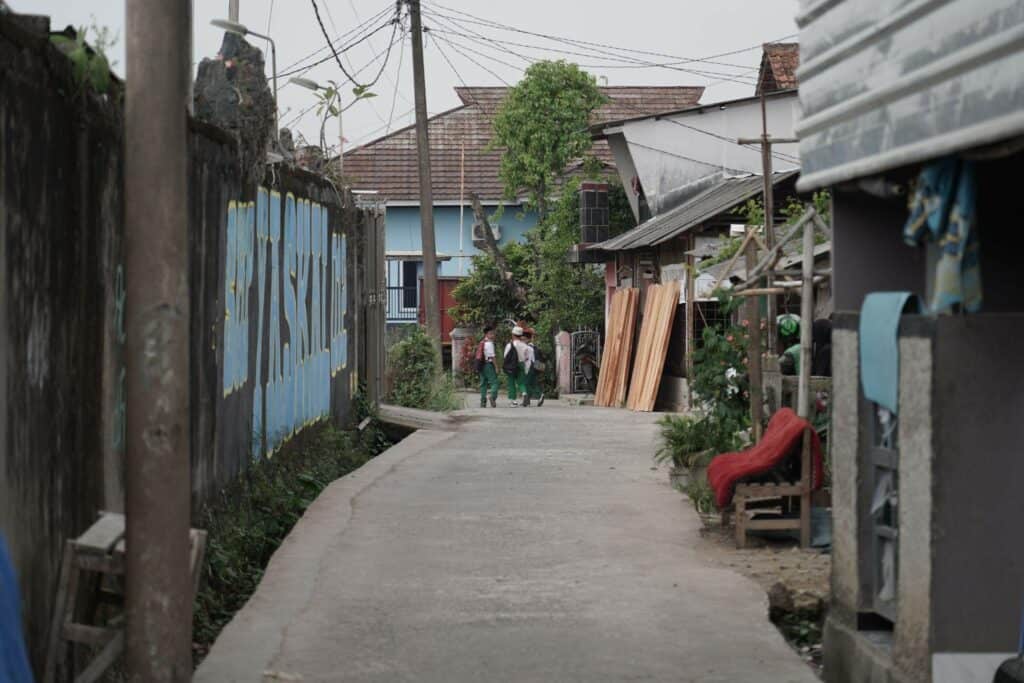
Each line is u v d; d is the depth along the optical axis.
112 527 5.49
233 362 10.02
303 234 13.77
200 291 8.74
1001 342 5.23
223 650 6.49
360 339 19.23
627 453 15.80
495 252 36.50
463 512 10.84
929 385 5.24
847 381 6.29
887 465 5.94
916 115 5.39
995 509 5.23
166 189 5.07
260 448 11.30
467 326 37.84
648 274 29.05
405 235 42.19
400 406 22.50
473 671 6.22
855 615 6.17
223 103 10.38
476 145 43.94
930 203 5.57
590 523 10.26
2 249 4.84
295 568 8.44
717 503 9.22
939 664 5.21
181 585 5.16
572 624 7.05
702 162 29.22
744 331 11.18
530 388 28.20
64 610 5.22
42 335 5.41
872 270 6.71
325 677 6.11
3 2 4.86
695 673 6.13
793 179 22.55
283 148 12.83
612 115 44.19
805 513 9.09
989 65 4.77
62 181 5.72
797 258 14.24
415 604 7.52
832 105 6.33
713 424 11.54
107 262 6.59
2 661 4.02
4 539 4.55
